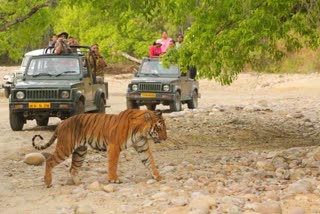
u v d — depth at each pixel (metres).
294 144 20.38
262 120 26.58
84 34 61.91
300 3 16.52
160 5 19.12
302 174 13.62
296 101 37.94
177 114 28.02
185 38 17.45
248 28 15.94
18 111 22.72
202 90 50.88
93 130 13.31
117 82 57.31
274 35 16.84
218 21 17.06
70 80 23.41
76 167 13.55
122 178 13.88
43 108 22.59
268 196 11.56
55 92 22.62
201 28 16.95
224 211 10.66
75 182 13.55
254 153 17.41
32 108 22.64
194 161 16.36
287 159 15.63
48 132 23.00
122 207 11.20
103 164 16.36
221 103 38.25
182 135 21.70
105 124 13.30
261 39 17.47
